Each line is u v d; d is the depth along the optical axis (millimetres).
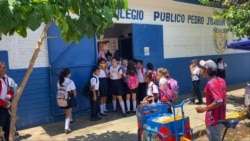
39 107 8297
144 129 5598
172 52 12406
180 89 12797
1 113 5801
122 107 9203
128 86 9359
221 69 13461
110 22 3811
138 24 10852
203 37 14133
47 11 3141
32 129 7898
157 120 5387
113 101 9672
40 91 8312
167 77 7262
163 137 5176
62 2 3410
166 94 6988
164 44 12008
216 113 4785
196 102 11148
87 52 9297
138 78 9797
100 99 9094
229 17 10016
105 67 9234
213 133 4855
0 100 5758
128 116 9117
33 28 3125
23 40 7977
